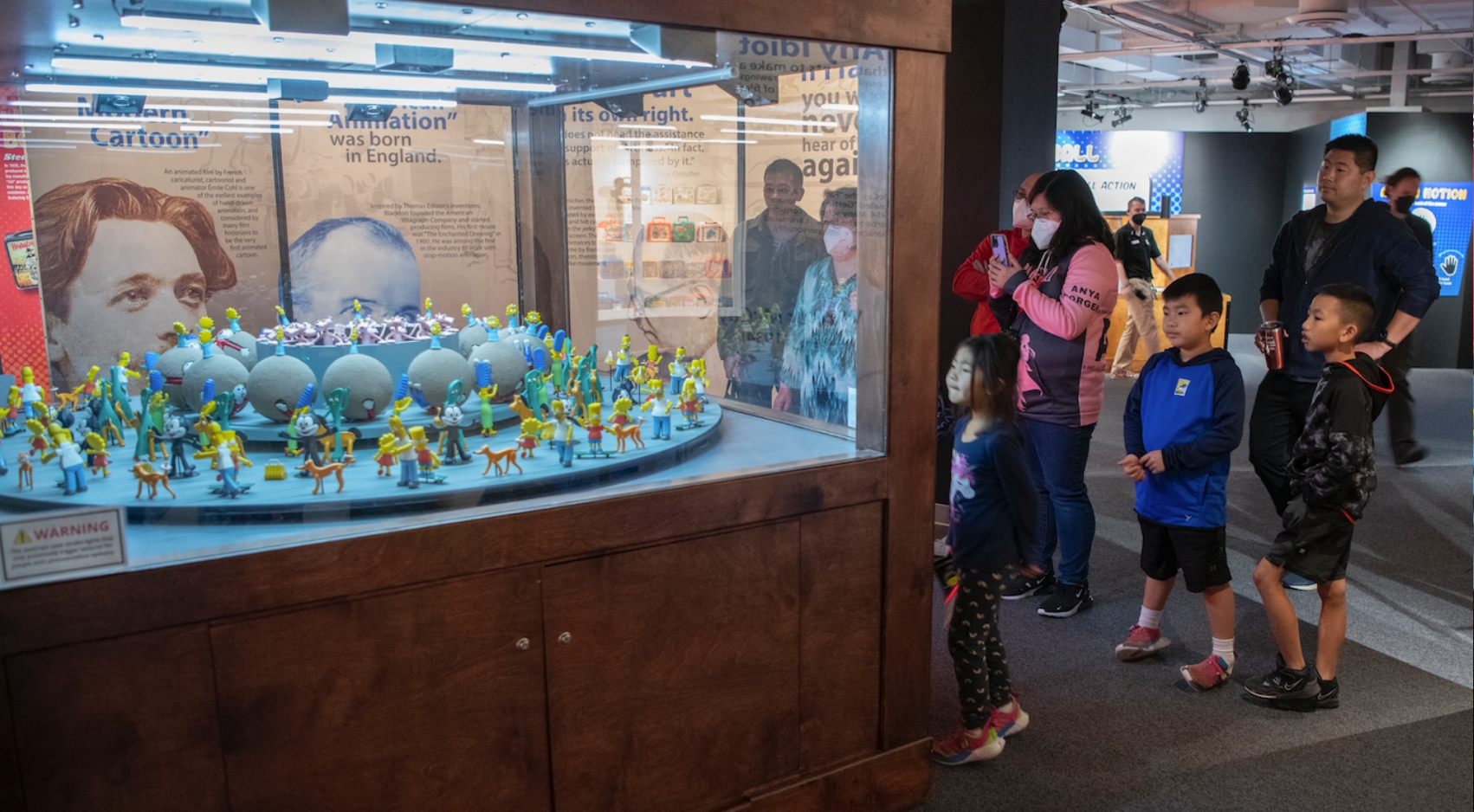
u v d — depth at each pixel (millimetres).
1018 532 2346
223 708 1496
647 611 1879
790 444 2189
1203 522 2828
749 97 2045
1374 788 2352
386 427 1918
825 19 1897
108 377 1697
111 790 1435
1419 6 8945
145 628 1427
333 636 1568
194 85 1721
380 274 2152
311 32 1633
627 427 1987
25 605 1349
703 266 2242
